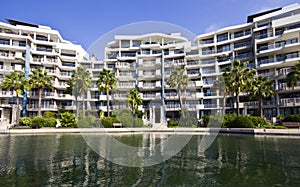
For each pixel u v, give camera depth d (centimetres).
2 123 3475
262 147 1473
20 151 1305
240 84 3195
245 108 3778
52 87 4369
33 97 4297
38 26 5141
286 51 3759
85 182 718
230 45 4544
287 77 3161
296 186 717
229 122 2631
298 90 3441
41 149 1370
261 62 3931
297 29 3512
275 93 3612
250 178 789
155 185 674
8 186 704
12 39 4381
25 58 4362
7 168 911
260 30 4103
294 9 3800
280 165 966
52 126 3006
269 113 3691
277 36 3797
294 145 1562
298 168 920
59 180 749
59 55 4734
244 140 1869
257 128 2503
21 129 2597
